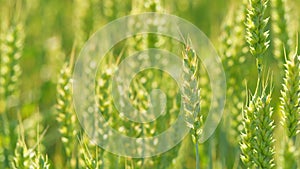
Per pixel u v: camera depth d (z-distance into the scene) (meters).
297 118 0.76
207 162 0.99
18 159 0.77
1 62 1.06
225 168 0.97
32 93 1.20
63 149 1.06
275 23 0.98
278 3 0.98
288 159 0.78
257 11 0.76
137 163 0.88
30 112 1.14
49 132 1.15
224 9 1.29
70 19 1.43
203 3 1.33
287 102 0.76
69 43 1.38
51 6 1.42
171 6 1.13
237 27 0.98
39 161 0.76
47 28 1.37
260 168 0.76
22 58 1.28
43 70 1.27
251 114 0.76
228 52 0.98
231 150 1.02
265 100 0.75
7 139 0.99
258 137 0.76
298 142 0.87
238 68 0.98
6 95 1.05
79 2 1.22
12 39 1.06
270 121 0.76
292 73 0.75
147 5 0.97
